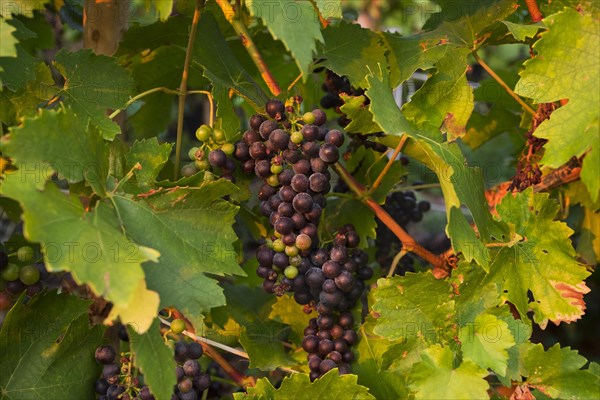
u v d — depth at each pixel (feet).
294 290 3.15
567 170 3.33
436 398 2.85
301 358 3.26
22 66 3.02
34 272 2.97
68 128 2.70
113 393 2.94
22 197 2.56
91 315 3.15
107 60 3.15
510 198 3.11
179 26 3.42
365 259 3.22
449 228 2.81
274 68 3.83
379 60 3.25
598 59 2.89
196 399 3.04
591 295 6.10
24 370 2.90
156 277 2.77
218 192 2.90
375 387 3.16
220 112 3.15
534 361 2.98
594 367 3.04
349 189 3.53
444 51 3.19
